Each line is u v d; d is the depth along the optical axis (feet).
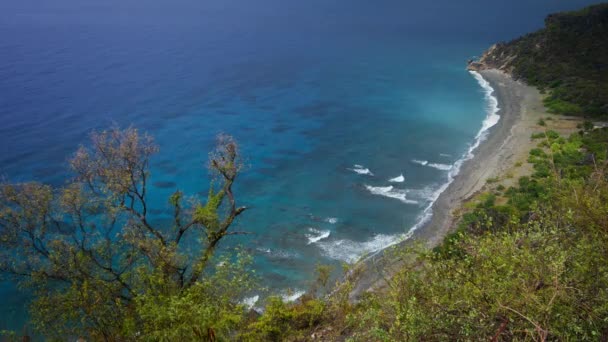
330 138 334.24
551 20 568.41
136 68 514.27
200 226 119.34
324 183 262.88
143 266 82.64
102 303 79.51
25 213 85.71
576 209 57.67
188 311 67.97
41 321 79.82
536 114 368.48
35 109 361.10
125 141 108.78
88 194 99.91
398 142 327.26
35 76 456.86
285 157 298.56
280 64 570.46
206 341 66.74
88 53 576.61
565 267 49.90
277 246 201.16
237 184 258.16
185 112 379.96
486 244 56.13
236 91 446.60
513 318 45.83
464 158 297.12
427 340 49.80
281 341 95.86
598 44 504.84
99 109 371.97
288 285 175.32
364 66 574.15
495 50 583.58
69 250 84.58
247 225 216.13
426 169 282.15
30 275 85.92
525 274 48.49
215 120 364.38
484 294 49.06
